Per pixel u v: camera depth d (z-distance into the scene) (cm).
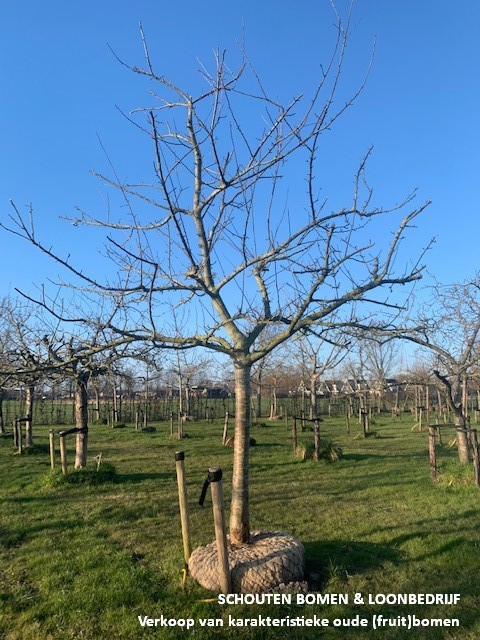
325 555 566
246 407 538
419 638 401
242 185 510
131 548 616
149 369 1802
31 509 816
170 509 810
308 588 482
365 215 495
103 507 815
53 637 415
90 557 577
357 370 3117
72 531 692
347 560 553
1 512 804
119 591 479
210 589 474
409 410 3444
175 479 1051
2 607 466
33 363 534
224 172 491
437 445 1642
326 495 895
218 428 2295
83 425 1141
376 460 1293
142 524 724
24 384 789
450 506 789
